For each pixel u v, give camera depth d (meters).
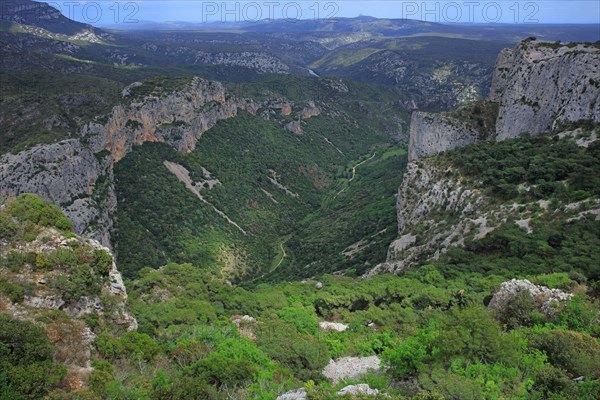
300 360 36.03
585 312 35.22
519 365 27.30
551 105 83.75
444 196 80.38
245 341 36.28
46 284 33.47
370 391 25.61
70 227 41.19
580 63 78.38
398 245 78.50
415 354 30.39
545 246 55.12
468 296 45.78
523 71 90.56
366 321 47.59
